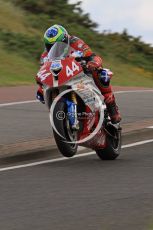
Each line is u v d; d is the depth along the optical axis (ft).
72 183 86.58
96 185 85.05
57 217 68.08
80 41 98.32
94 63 97.71
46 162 105.29
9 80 236.02
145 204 73.36
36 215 69.05
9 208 72.38
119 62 339.77
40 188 83.41
